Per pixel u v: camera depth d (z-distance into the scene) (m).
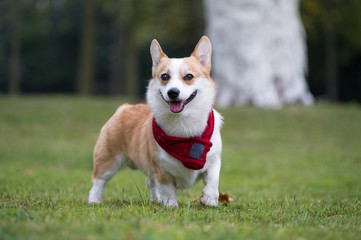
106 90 37.19
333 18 23.33
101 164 4.77
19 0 31.05
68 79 36.56
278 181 6.62
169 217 3.31
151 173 4.36
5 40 33.06
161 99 4.06
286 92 15.65
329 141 10.33
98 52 34.38
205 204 4.09
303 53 17.45
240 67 14.82
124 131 4.64
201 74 4.13
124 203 4.34
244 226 3.14
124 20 24.75
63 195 4.76
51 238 2.62
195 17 22.94
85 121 12.98
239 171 7.51
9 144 9.88
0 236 2.62
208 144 3.99
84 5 23.02
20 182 5.82
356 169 7.43
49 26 34.09
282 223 3.43
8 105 15.00
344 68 30.02
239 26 14.77
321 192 5.55
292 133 11.17
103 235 2.70
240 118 12.56
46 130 11.75
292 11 16.00
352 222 3.57
